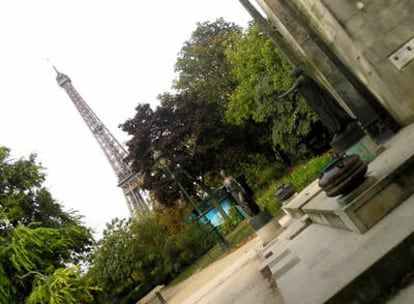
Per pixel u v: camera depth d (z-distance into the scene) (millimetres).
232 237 28672
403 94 7723
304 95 8797
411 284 3914
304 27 9172
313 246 7047
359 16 7621
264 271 9453
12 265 18094
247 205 13289
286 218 15562
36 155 24359
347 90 8969
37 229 18672
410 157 5449
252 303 8141
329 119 8602
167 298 24297
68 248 21453
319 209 7152
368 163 7840
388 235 4637
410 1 7316
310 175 20250
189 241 35188
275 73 26859
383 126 8711
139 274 33875
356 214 5438
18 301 17781
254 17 10539
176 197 40844
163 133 40031
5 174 22422
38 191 23531
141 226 36750
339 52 8719
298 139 29156
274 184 33312
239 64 31281
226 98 44875
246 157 41312
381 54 7621
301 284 5375
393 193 5441
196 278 23312
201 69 45656
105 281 32906
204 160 40625
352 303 4133
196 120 38344
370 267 4180
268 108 29531
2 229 19297
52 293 16359
